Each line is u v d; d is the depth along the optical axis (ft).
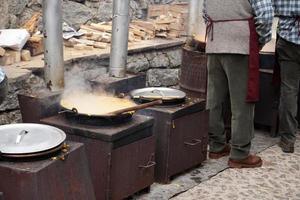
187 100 11.84
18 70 12.18
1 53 12.58
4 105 11.51
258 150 13.99
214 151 13.17
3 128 8.43
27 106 10.13
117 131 9.30
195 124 11.80
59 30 10.60
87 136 9.35
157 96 11.07
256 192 11.25
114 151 9.30
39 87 12.55
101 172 9.37
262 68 15.24
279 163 13.10
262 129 16.02
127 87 12.12
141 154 10.12
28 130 8.38
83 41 15.26
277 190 11.42
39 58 13.71
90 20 18.04
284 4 12.75
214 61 12.26
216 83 12.51
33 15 16.10
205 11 12.05
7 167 7.52
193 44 14.56
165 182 11.29
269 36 11.51
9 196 7.62
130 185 9.99
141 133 10.04
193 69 14.06
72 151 8.09
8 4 15.14
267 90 15.07
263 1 10.95
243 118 12.14
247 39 11.38
